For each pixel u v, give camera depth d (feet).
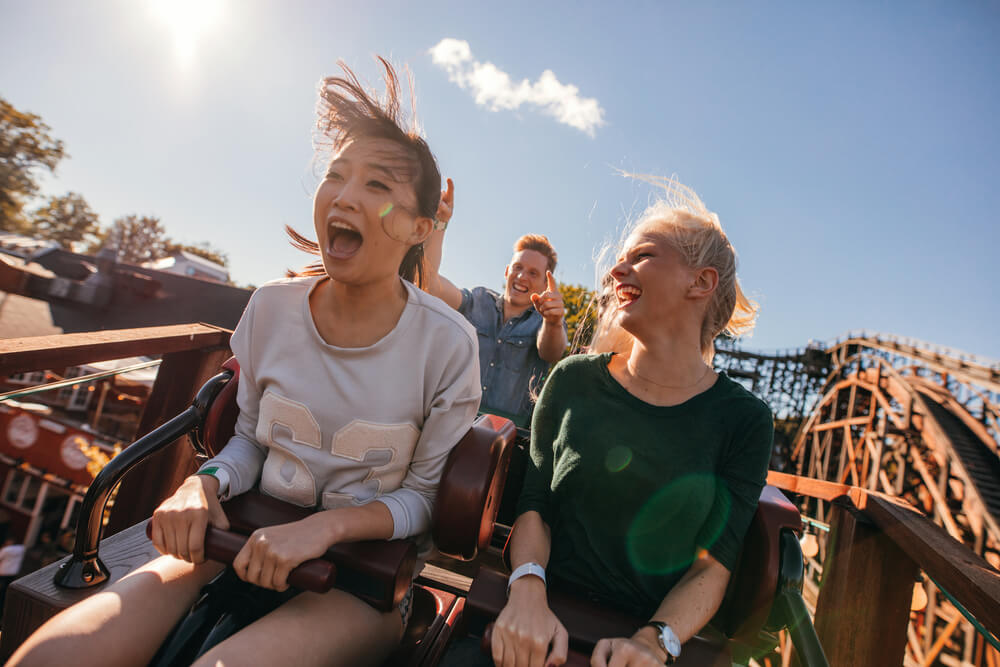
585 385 3.94
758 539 3.55
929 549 4.27
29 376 39.22
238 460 3.34
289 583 2.55
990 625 3.42
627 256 3.78
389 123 3.11
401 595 2.86
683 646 3.02
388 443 3.32
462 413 3.41
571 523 3.70
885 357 53.88
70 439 37.37
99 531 3.58
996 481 33.86
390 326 3.36
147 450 3.51
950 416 43.16
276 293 3.46
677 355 3.70
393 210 3.03
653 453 3.52
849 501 5.85
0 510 37.32
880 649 5.42
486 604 2.98
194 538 2.69
